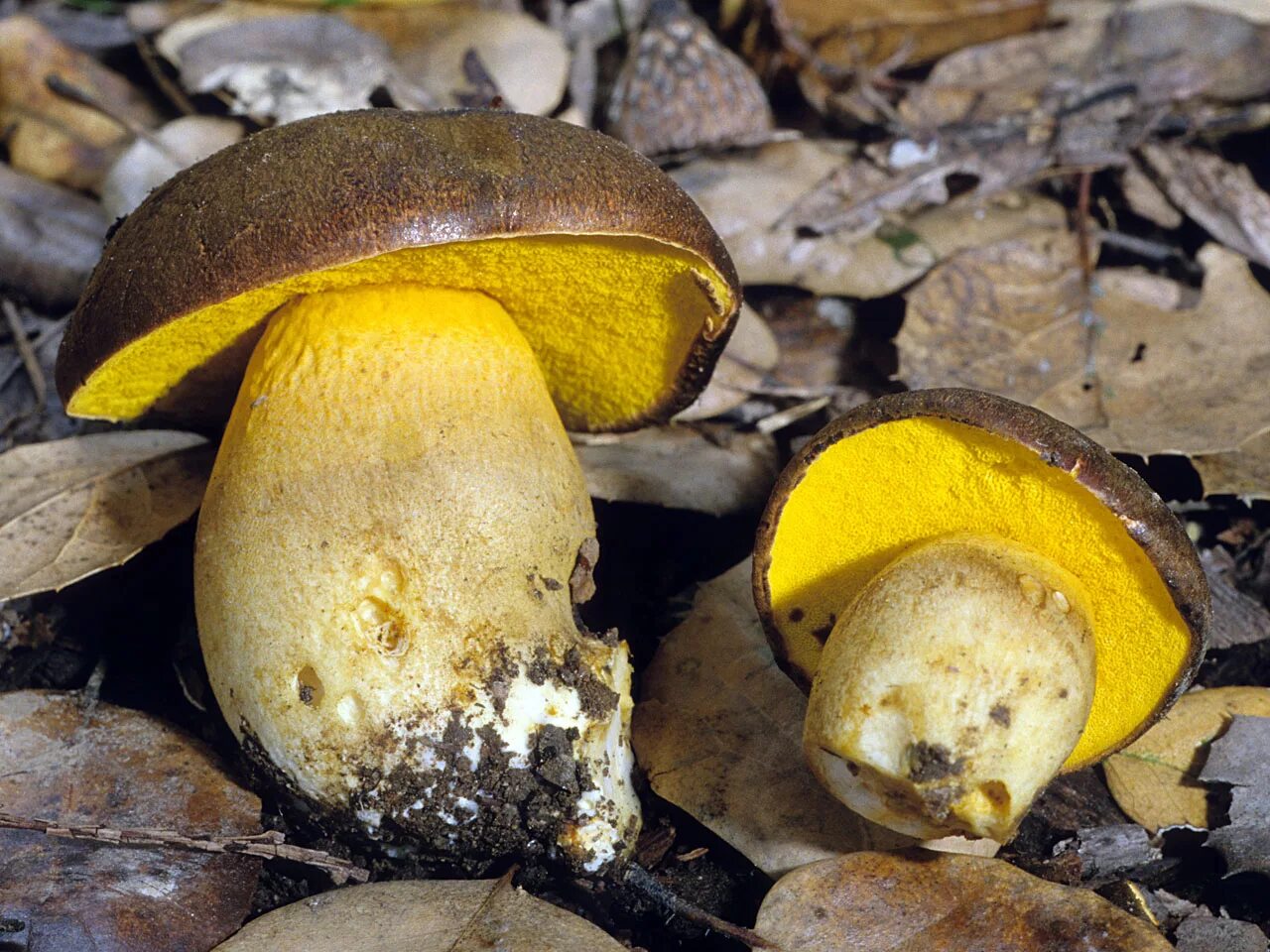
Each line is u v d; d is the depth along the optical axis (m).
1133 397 0.50
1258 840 0.44
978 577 0.42
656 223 0.43
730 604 0.47
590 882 0.44
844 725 0.42
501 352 0.45
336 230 0.42
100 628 0.49
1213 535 0.50
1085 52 0.57
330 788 0.43
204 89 0.56
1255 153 0.56
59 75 0.57
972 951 0.42
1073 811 0.45
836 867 0.43
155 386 0.47
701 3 0.65
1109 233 0.54
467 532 0.43
